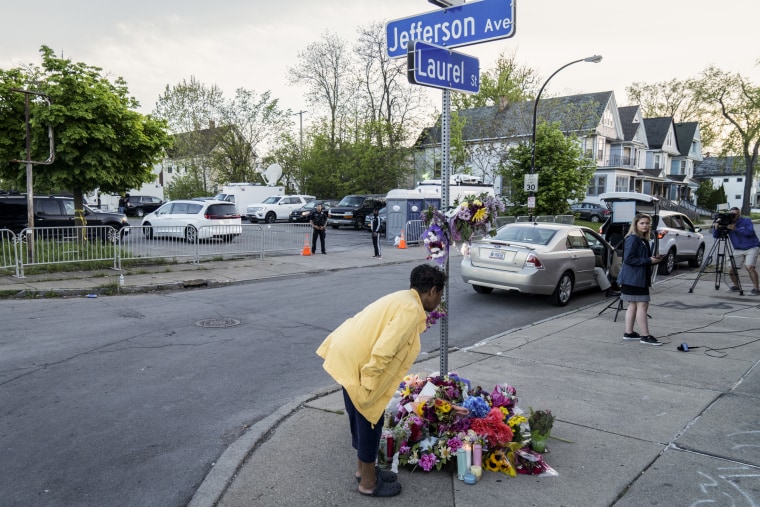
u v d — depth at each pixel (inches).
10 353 258.4
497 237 418.9
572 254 405.7
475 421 147.4
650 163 2172.7
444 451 143.4
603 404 191.2
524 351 265.1
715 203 2236.7
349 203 1157.1
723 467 145.3
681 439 162.2
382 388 124.0
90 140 567.2
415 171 1561.3
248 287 480.4
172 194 1630.2
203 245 605.9
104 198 1555.1
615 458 150.7
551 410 185.6
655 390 205.6
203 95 1593.3
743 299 405.1
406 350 126.5
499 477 141.9
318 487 137.2
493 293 447.2
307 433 169.3
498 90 1748.3
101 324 321.1
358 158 1486.2
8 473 148.7
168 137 632.4
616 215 514.6
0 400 200.2
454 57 158.6
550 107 1389.0
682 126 2455.7
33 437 170.7
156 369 239.8
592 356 254.7
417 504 129.3
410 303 125.8
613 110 1812.3
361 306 390.0
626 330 287.4
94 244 521.7
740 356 252.1
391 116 1514.5
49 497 137.2
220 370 240.5
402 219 853.8
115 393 209.8
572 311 377.7
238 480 140.9
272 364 250.8
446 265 164.6
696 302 392.8
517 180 1067.3
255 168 1638.8
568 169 1057.5
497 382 216.5
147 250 558.3
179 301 404.5
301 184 1658.5
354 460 151.6
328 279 529.7
